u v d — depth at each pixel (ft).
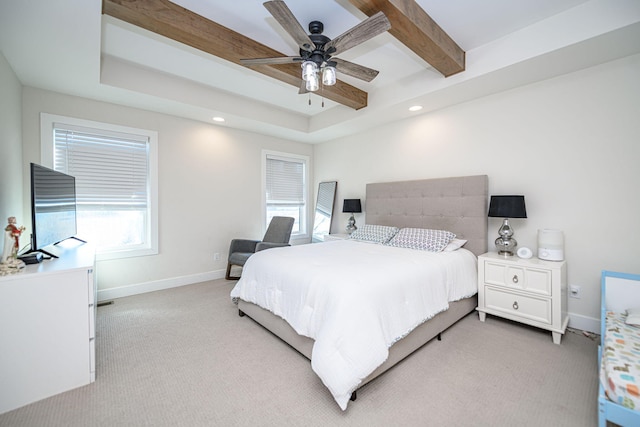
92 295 5.84
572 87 8.20
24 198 8.91
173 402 5.24
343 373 4.90
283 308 6.93
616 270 7.59
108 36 7.88
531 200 8.99
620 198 7.52
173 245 12.35
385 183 12.86
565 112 8.33
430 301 6.97
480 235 9.77
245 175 14.69
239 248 13.57
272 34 7.84
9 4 5.36
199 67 9.66
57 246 8.32
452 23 7.28
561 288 7.39
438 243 9.34
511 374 6.09
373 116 12.22
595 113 7.84
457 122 10.80
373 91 11.62
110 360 6.61
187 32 6.81
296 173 17.30
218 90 11.59
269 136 15.64
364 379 5.28
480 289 8.86
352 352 5.05
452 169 10.94
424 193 11.34
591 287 7.97
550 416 4.89
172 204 12.28
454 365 6.42
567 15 6.84
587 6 6.56
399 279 6.44
